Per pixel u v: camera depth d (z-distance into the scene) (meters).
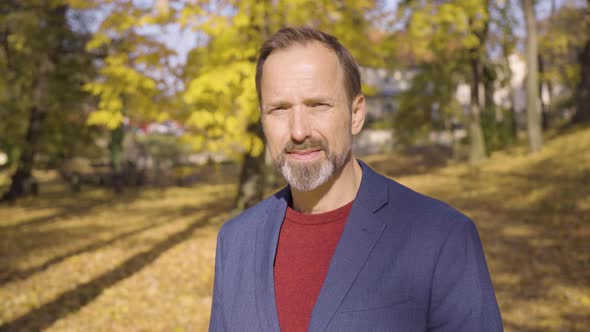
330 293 1.08
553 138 18.62
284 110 1.18
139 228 10.55
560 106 33.06
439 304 1.04
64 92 17.11
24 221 11.80
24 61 16.55
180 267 7.09
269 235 1.27
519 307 5.15
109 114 6.54
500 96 36.50
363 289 1.07
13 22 15.50
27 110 17.92
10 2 15.74
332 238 1.20
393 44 8.57
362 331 1.04
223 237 1.44
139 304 5.52
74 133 18.91
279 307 1.18
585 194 10.00
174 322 5.00
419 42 12.05
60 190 21.25
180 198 16.83
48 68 16.77
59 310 5.32
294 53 1.16
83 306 5.45
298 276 1.18
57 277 6.64
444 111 22.97
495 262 6.86
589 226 8.04
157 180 25.05
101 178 22.14
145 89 6.79
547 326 4.61
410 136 24.52
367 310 1.05
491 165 17.33
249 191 10.22
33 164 18.16
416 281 1.05
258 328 1.19
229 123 6.30
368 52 7.43
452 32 12.42
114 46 7.19
